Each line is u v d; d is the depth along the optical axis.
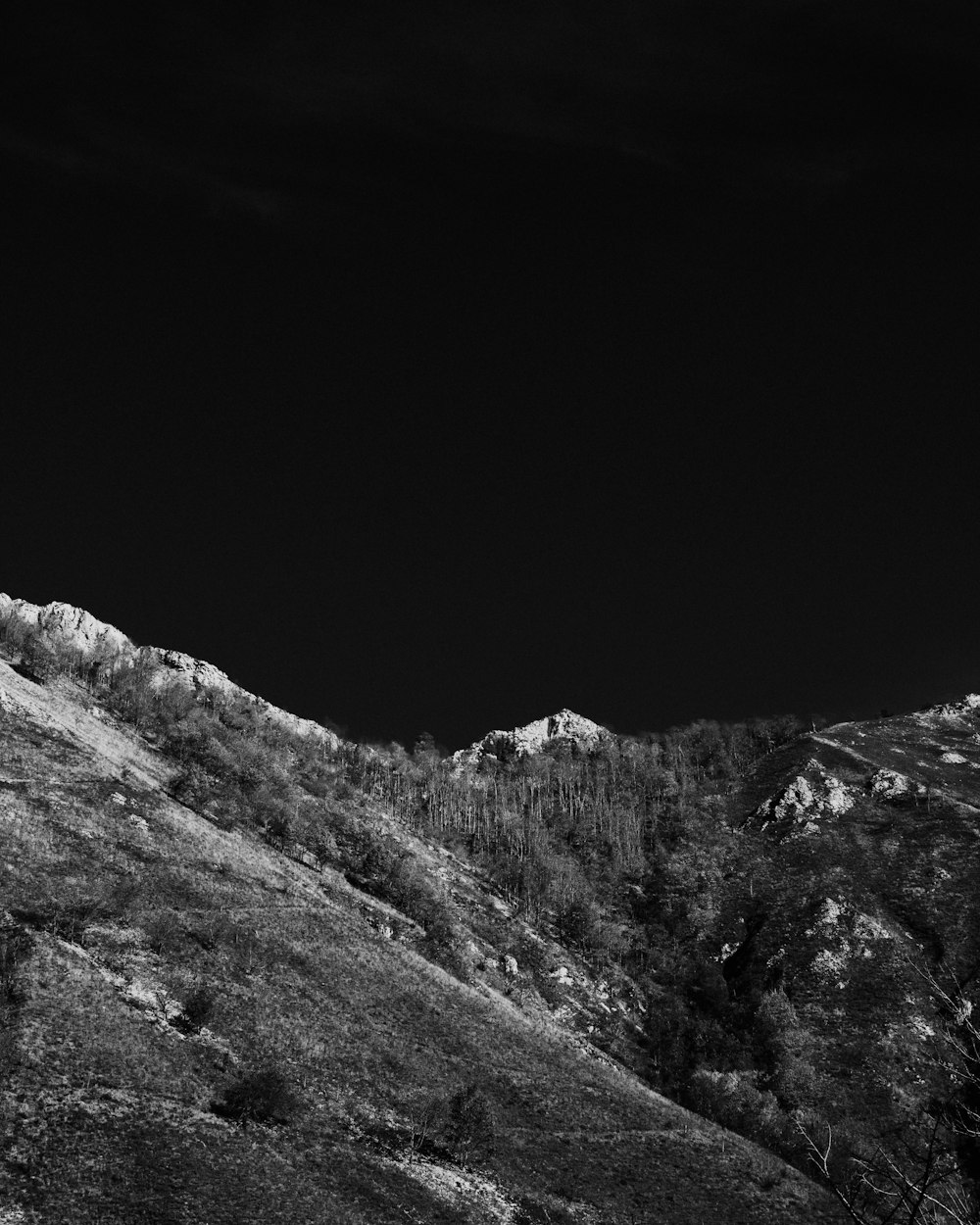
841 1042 138.50
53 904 79.31
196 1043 67.25
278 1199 52.03
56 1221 44.94
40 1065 56.41
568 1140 78.81
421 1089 76.94
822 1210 77.25
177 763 142.62
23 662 155.00
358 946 103.00
